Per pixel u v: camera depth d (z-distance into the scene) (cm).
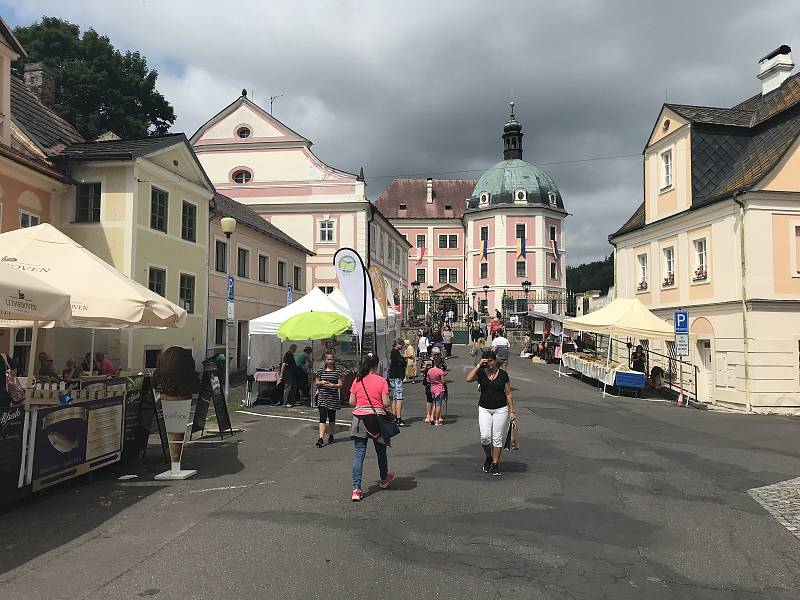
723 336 2156
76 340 1995
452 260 9044
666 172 2600
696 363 2309
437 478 898
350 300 1411
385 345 2261
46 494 830
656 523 693
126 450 1005
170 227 2302
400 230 9106
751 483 902
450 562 562
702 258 2334
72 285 940
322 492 820
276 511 732
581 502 771
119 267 2048
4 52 1809
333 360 1200
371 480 892
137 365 2088
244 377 2712
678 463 1027
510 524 679
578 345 3394
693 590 510
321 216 4334
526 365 3288
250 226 2970
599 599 488
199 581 520
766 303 2031
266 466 1003
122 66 4325
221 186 4400
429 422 1457
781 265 2050
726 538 646
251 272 3086
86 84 4078
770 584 526
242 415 1634
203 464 1027
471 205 8081
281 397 1880
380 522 684
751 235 2052
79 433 873
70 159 2047
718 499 805
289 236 4325
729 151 2397
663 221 2550
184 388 943
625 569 552
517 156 8294
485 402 919
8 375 782
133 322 949
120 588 507
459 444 1178
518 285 7669
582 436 1267
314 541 620
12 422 748
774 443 1287
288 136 4378
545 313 4009
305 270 3947
